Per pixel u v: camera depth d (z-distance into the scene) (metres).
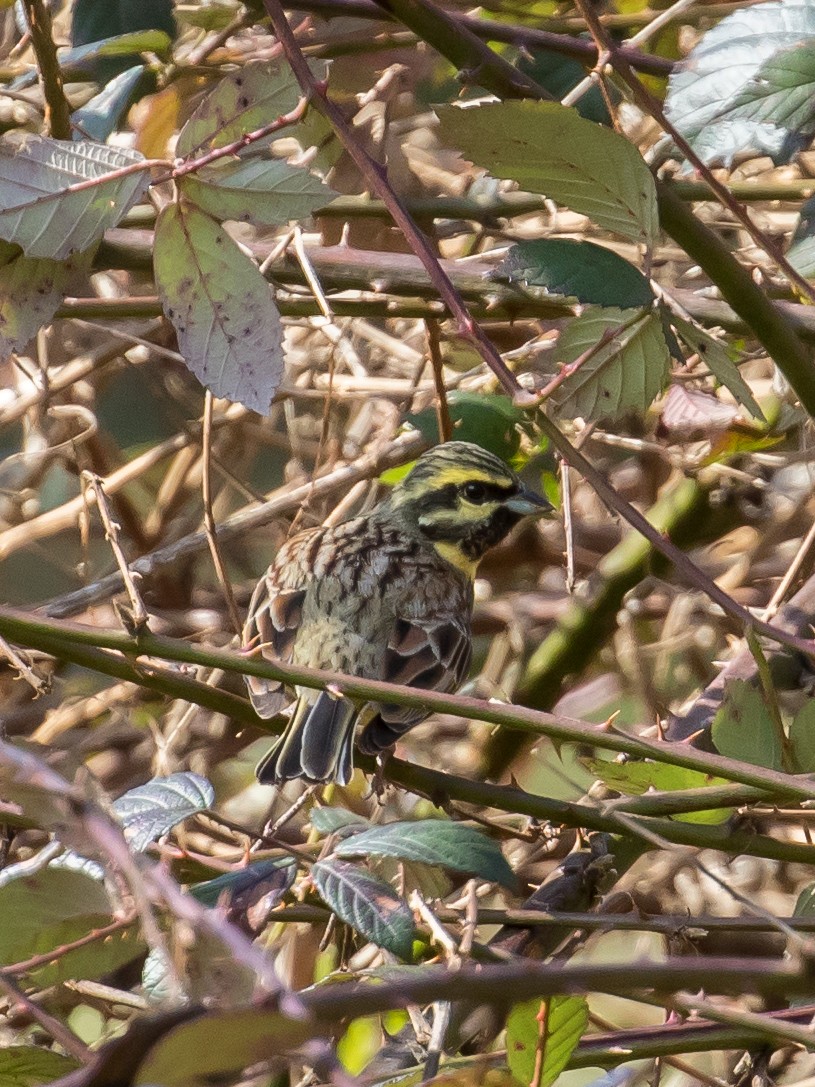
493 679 13.10
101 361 12.39
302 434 13.25
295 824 11.61
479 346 7.21
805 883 11.41
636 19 11.00
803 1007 7.62
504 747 12.32
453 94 11.77
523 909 8.27
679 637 12.52
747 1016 6.58
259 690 8.04
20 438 13.87
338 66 11.77
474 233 11.71
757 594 12.50
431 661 10.15
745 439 10.95
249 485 13.41
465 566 11.02
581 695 13.09
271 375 7.20
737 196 10.30
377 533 10.88
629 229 7.32
